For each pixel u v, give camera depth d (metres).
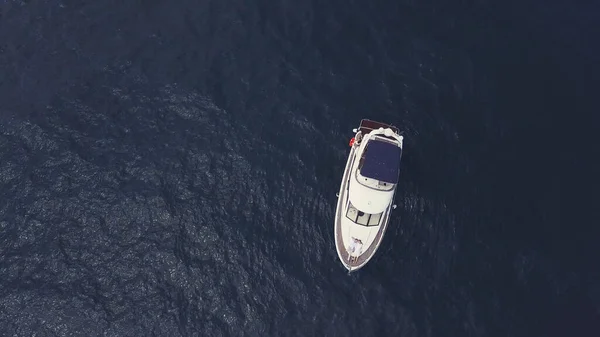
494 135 52.78
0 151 50.47
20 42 56.38
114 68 55.03
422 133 52.34
